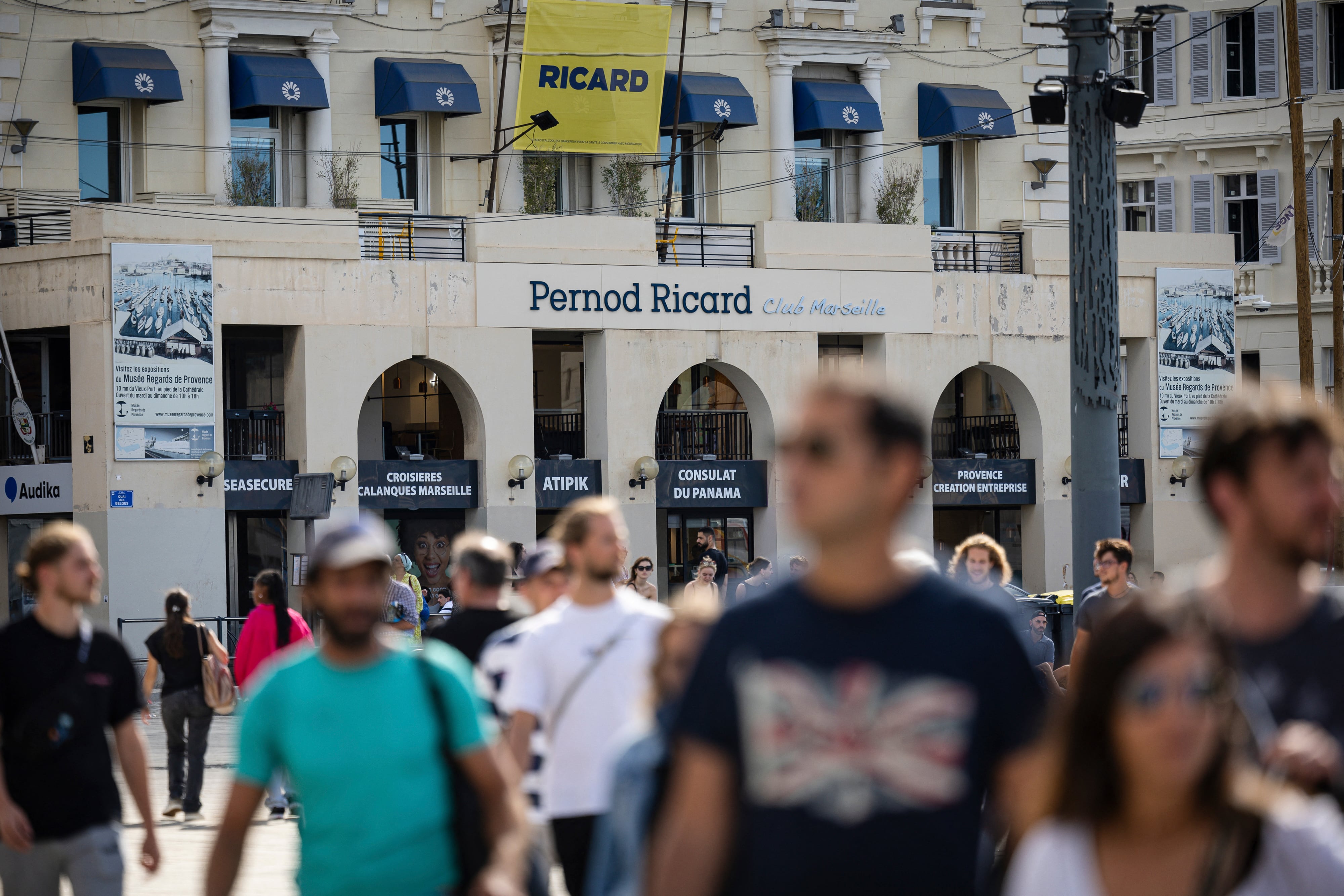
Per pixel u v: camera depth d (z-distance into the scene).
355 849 13.71
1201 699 8.48
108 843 18.16
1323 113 106.94
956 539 96.69
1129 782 8.66
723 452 89.56
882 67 92.62
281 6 81.38
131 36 80.94
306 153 83.38
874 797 9.55
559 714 19.62
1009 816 9.84
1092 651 8.70
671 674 15.88
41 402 82.75
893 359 89.00
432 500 81.31
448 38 85.44
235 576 80.31
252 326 81.44
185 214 77.38
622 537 19.98
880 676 9.59
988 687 9.66
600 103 84.38
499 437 82.06
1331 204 107.00
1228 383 95.75
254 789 14.08
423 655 14.24
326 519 64.75
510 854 13.78
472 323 81.75
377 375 80.19
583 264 83.62
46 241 79.62
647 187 89.31
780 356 86.88
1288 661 12.15
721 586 59.59
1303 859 8.60
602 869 13.52
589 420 85.19
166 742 55.41
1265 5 107.81
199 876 31.70
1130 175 111.50
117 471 76.06
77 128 80.38
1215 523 12.53
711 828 9.74
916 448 9.73
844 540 9.66
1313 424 11.97
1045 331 92.38
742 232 88.88
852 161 93.75
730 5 90.19
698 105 86.75
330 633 14.02
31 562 18.23
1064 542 92.00
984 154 96.19
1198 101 109.56
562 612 19.97
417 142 86.06
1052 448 92.25
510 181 85.75
